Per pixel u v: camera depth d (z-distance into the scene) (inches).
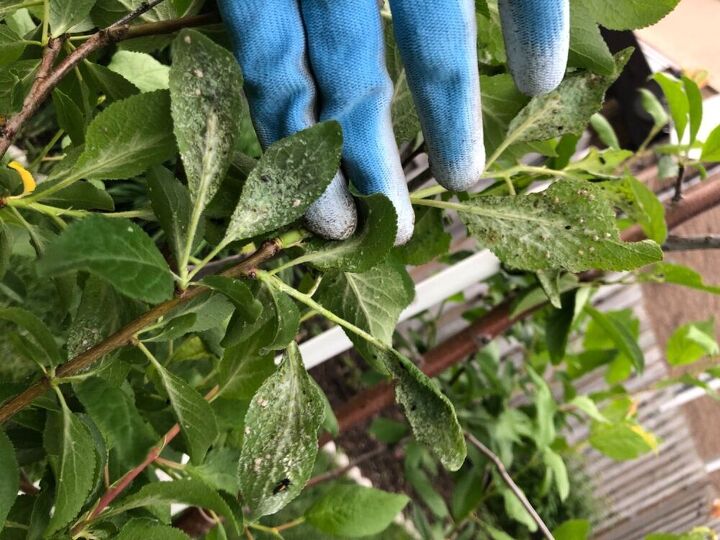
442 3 10.3
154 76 21.2
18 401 10.3
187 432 11.8
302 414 11.3
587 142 31.6
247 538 17.4
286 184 10.3
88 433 10.7
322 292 13.8
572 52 13.1
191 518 19.0
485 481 35.1
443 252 16.5
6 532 11.8
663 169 23.5
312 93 10.9
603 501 50.5
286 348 11.4
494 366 35.5
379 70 10.9
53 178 11.4
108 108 9.8
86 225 8.2
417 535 40.9
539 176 18.0
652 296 52.7
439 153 11.3
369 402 27.0
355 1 10.5
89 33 14.0
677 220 23.9
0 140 10.4
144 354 11.9
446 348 28.5
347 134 10.9
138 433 11.5
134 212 11.8
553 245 12.2
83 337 11.5
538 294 24.3
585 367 34.5
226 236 10.2
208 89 9.7
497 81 14.3
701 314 53.1
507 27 10.7
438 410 10.8
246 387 14.1
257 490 11.1
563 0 10.5
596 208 12.0
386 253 10.7
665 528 51.9
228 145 9.9
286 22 10.4
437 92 10.8
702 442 56.5
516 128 14.0
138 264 8.6
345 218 11.0
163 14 13.4
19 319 9.9
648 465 50.6
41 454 13.1
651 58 35.1
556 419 36.9
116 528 11.7
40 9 13.1
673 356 33.1
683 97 20.9
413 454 34.5
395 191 11.3
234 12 10.3
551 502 43.6
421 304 30.4
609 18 12.8
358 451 42.3
